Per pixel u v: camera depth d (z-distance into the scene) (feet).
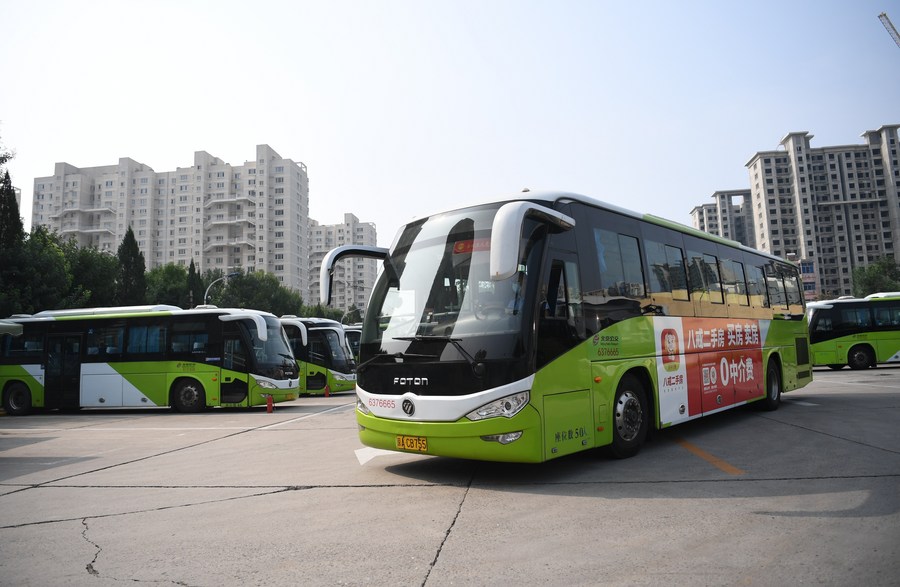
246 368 55.42
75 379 58.70
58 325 59.98
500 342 18.81
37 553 14.71
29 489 23.31
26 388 59.57
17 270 102.73
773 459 22.74
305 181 466.29
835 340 81.00
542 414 18.95
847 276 437.99
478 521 15.79
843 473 19.84
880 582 11.00
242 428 41.88
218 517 17.44
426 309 20.88
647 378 25.31
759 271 38.70
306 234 465.06
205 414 54.90
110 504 19.98
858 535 13.64
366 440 21.59
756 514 15.57
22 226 120.06
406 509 17.33
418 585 11.55
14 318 61.36
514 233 17.49
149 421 49.98
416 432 19.58
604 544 13.62
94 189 431.84
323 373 78.07
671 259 28.63
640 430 24.35
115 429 44.55
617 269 24.34
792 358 41.91
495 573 12.04
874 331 79.10
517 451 18.38
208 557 13.78
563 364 20.17
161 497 20.66
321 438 34.37
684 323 28.53
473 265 20.56
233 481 22.80
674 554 12.84
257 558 13.55
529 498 18.03
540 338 19.38
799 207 447.42
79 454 32.42
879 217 437.99
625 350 23.72
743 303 35.47
